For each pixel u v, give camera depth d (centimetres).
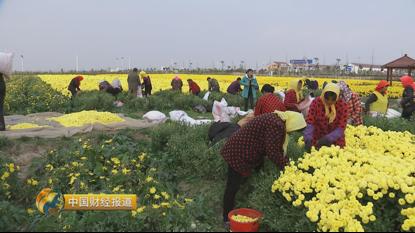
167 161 761
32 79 2798
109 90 1855
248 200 573
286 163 557
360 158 598
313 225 491
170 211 524
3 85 941
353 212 486
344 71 6194
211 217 557
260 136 519
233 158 527
